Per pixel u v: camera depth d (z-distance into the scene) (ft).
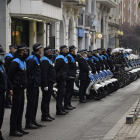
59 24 112.88
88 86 50.70
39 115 39.60
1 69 27.30
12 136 29.50
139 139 27.22
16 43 88.12
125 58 79.10
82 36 141.38
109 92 57.62
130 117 33.71
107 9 192.34
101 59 58.54
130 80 80.07
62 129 32.37
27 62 32.01
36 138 28.81
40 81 32.89
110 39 198.08
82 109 43.88
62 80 39.83
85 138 28.71
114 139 27.40
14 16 83.35
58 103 39.96
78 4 120.88
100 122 35.53
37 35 100.94
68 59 43.16
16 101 29.45
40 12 82.94
